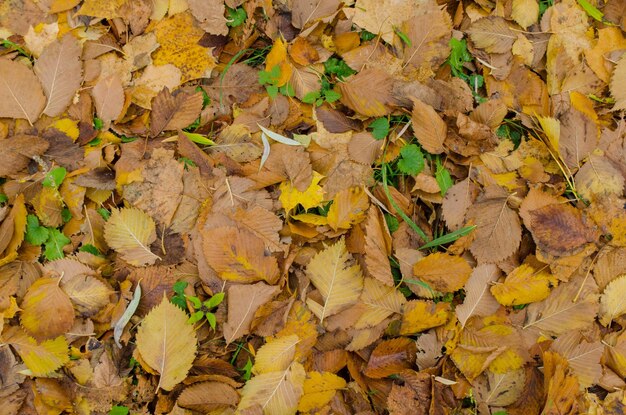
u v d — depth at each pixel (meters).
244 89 1.01
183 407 0.92
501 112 1.01
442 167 1.00
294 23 1.02
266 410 0.93
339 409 0.95
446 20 1.02
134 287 0.95
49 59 0.97
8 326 0.92
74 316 0.92
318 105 1.00
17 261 0.93
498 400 0.96
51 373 0.92
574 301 0.98
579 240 0.99
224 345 0.95
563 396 0.95
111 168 0.97
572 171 1.01
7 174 0.95
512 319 0.98
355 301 0.96
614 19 1.05
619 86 1.03
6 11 0.98
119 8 0.99
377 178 1.00
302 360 0.95
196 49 1.00
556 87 1.04
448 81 1.03
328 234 0.97
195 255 0.96
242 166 0.98
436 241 0.98
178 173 0.97
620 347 0.98
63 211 0.95
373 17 1.02
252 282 0.95
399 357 0.96
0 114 0.96
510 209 0.99
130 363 0.93
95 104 0.98
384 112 1.00
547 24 1.04
